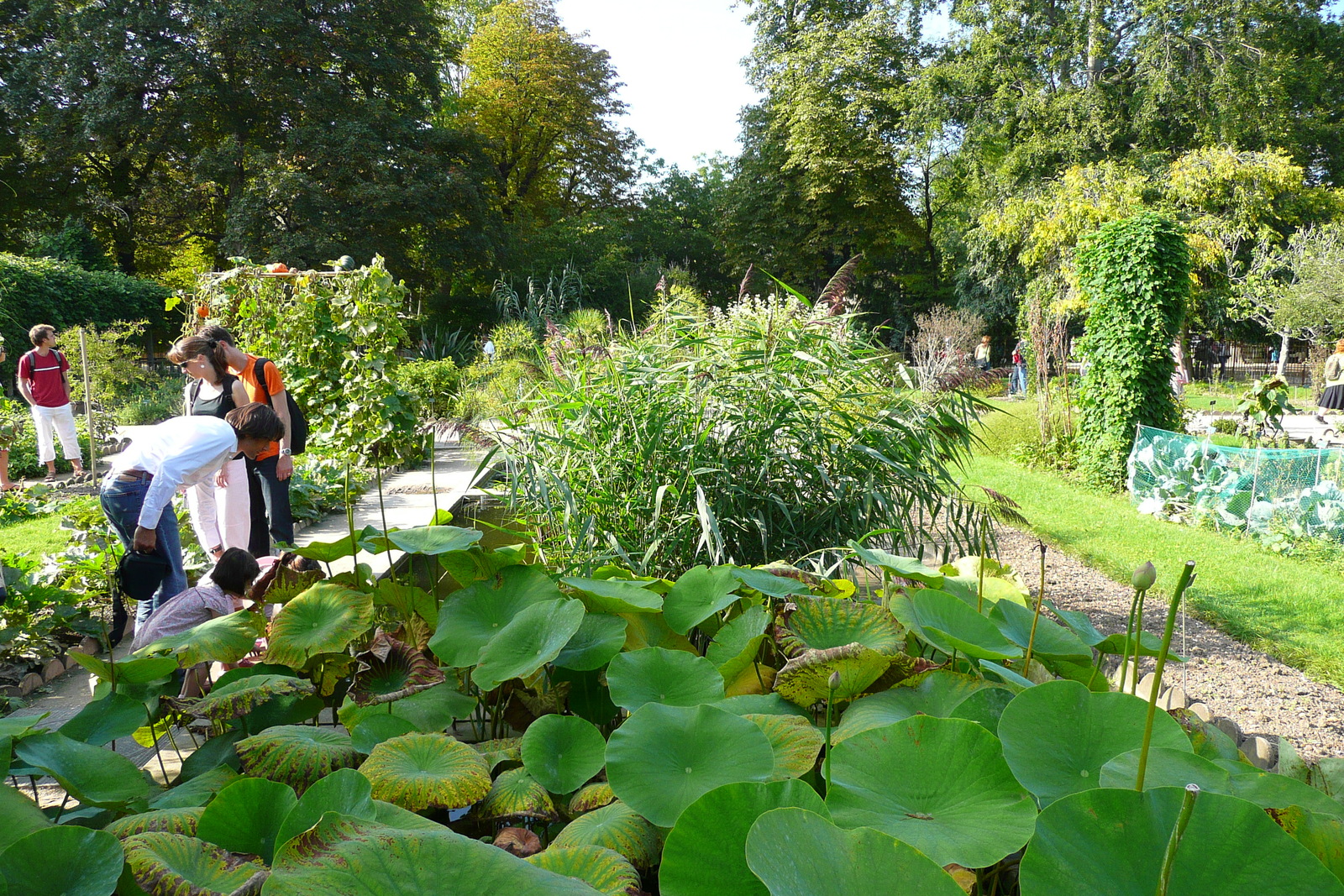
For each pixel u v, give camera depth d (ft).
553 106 112.57
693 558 12.95
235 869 3.23
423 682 5.00
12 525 23.11
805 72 100.58
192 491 14.28
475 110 112.37
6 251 88.12
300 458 27.32
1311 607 18.70
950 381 15.26
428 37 93.50
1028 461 40.29
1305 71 89.61
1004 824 3.22
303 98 81.97
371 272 29.55
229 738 4.94
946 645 4.85
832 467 14.11
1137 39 85.92
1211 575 21.49
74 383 43.34
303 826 3.39
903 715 4.27
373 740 4.45
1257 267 70.95
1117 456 33.73
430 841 2.69
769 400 13.87
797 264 110.42
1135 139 86.48
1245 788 3.35
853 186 101.60
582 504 13.24
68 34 79.92
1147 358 33.42
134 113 78.18
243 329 29.71
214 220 91.30
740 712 4.56
